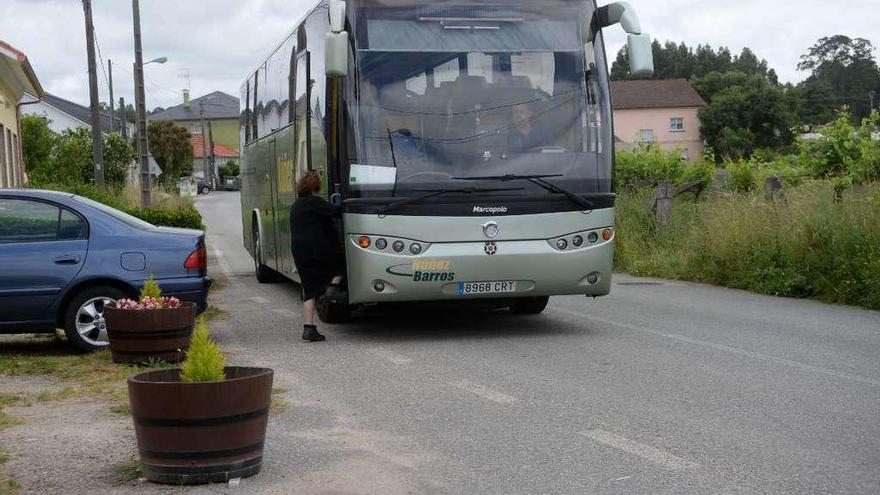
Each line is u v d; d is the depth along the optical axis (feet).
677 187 74.38
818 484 18.54
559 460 20.42
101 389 27.96
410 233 34.96
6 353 34.86
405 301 35.76
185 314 31.83
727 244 55.77
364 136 35.12
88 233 34.60
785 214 53.62
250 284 61.52
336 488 18.61
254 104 61.72
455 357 33.14
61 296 33.99
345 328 40.65
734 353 33.19
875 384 27.84
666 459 20.36
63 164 136.26
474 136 35.63
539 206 35.70
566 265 35.94
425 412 24.95
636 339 36.47
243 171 68.69
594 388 27.63
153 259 34.78
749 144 263.08
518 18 36.68
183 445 18.75
